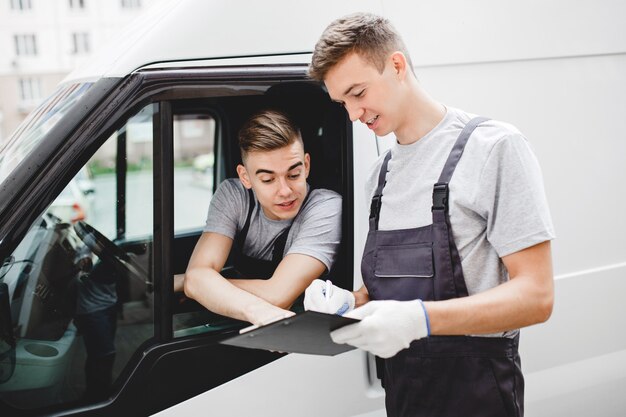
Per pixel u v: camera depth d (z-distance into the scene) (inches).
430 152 68.4
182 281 83.0
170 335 76.5
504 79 91.5
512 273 64.6
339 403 81.2
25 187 70.6
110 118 72.8
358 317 60.4
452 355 67.7
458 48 88.4
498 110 91.0
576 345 96.0
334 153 84.4
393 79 66.3
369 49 64.7
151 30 75.7
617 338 99.3
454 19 88.4
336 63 65.4
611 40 98.7
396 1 85.4
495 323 62.2
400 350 64.8
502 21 91.1
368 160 83.9
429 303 61.1
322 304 70.8
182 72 74.7
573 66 96.2
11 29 984.9
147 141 88.0
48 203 71.2
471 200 64.6
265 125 78.7
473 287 66.9
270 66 77.8
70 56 1003.9
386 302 60.6
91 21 1001.5
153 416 74.7
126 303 79.7
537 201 63.4
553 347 94.4
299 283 80.6
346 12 81.8
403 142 70.1
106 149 96.9
